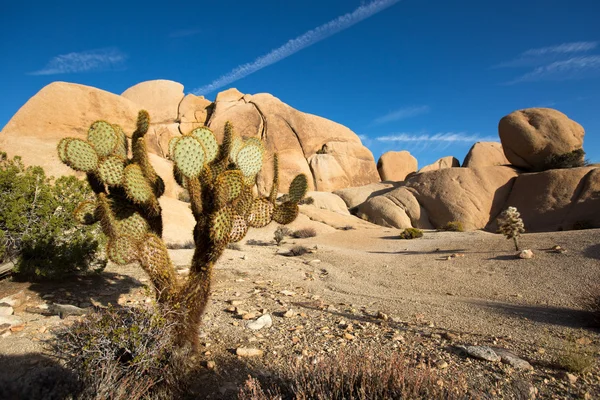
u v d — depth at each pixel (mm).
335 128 60125
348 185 55562
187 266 10594
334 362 3402
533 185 34531
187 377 3598
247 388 3326
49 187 7227
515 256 12344
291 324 5688
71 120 28609
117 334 3301
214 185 3697
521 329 5750
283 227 29125
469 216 35406
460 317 6539
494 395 3348
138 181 3865
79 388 2936
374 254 16453
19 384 2904
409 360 4141
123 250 3863
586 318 6391
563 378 3771
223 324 5578
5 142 20031
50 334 4523
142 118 4242
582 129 39406
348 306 7297
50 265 6746
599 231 14203
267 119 54844
